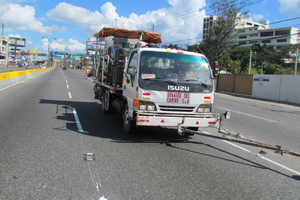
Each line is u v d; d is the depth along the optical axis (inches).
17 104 390.6
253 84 932.0
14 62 3895.2
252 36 3548.2
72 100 482.0
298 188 146.7
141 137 241.3
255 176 161.8
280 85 819.4
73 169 153.6
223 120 375.2
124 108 260.1
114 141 221.9
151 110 215.2
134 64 232.7
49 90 641.6
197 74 231.5
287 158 206.7
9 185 128.9
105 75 353.4
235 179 154.4
